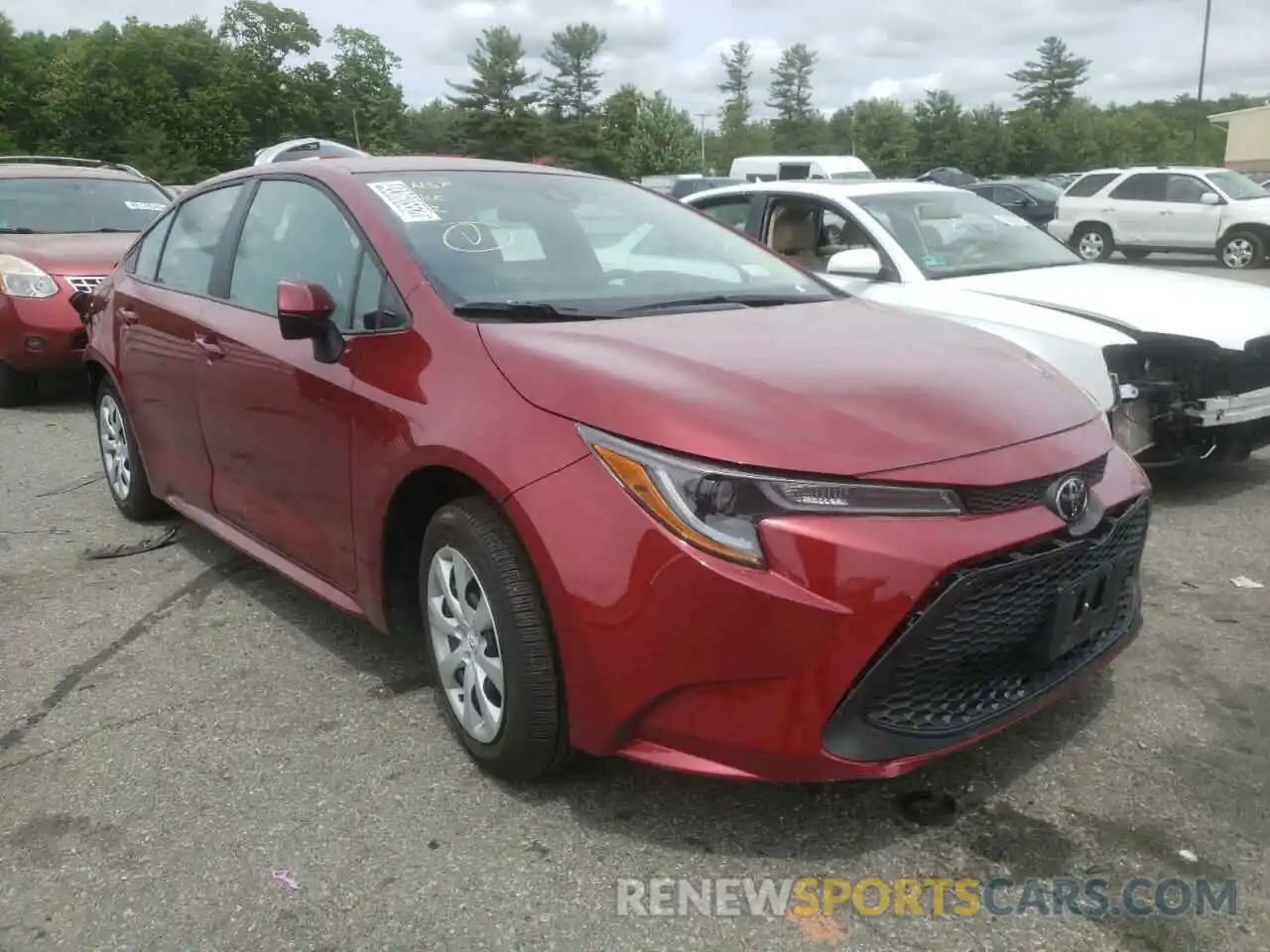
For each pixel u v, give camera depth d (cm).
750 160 2842
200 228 441
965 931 238
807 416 253
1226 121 5778
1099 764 301
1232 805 281
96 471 619
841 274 586
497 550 272
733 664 238
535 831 275
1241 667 359
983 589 248
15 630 403
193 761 310
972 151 8262
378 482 309
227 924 244
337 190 363
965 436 258
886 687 244
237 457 391
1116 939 235
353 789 294
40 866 265
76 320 757
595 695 254
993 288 557
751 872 258
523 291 330
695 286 367
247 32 8275
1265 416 529
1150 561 461
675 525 240
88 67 7325
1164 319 505
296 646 386
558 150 8950
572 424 260
